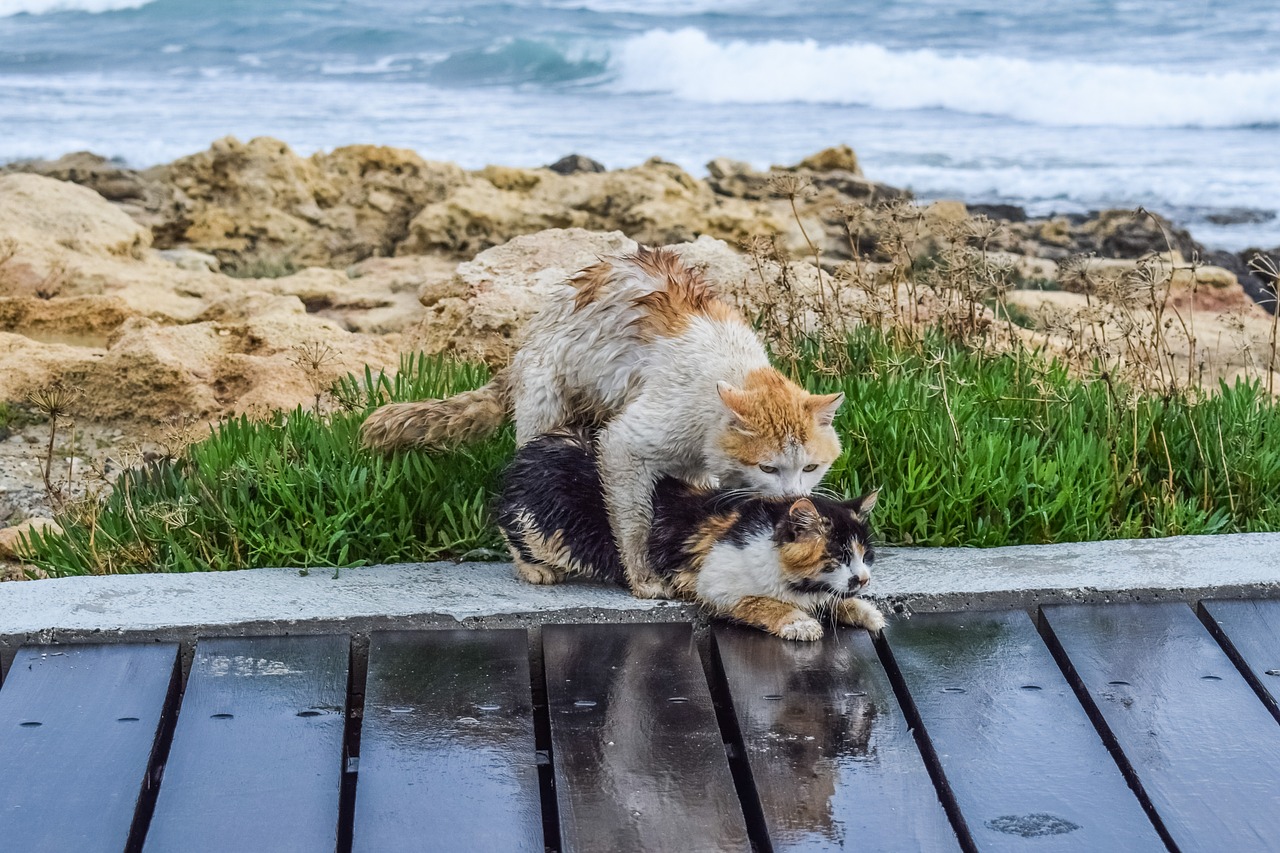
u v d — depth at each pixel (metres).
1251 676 3.77
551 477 4.25
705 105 28.83
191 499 4.71
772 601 4.05
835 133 25.31
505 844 3.04
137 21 36.38
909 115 27.45
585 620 4.09
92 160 17.83
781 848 3.02
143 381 7.04
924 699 3.64
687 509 4.18
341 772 3.31
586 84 31.16
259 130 24.88
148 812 3.38
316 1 38.22
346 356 7.31
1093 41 31.64
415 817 3.12
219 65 32.78
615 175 15.83
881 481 4.94
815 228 14.77
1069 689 3.70
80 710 3.55
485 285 6.94
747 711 3.59
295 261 15.03
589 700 3.63
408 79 31.61
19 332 9.12
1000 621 4.09
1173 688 3.70
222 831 3.07
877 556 4.45
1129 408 5.37
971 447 4.92
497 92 30.25
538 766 3.72
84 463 6.67
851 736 3.47
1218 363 8.33
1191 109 25.67
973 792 3.23
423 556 4.60
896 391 5.40
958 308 6.62
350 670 3.89
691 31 31.61
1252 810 3.16
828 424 4.32
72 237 11.76
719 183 17.64
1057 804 3.19
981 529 4.63
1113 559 4.38
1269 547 4.45
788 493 4.21
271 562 4.49
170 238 15.12
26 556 5.00
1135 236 15.22
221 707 3.57
